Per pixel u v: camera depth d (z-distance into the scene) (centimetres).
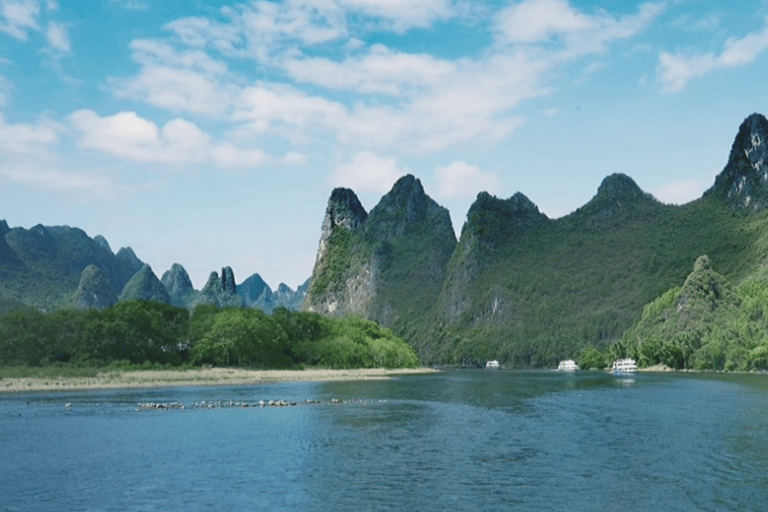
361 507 3294
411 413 7312
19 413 7056
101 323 15062
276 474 4022
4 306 15762
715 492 3562
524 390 12019
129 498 3472
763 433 5703
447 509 3256
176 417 6769
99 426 6053
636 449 4884
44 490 3641
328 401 8719
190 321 18638
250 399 9094
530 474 4022
